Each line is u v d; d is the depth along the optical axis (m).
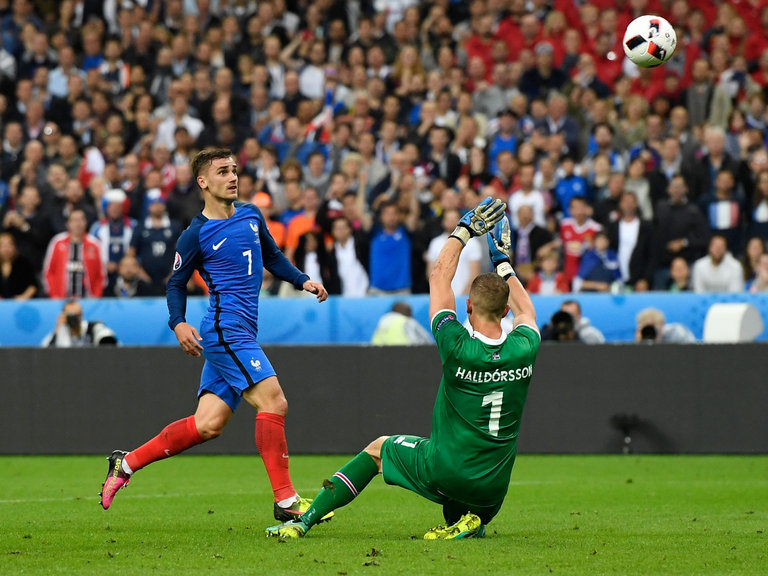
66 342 49.12
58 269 54.81
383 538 22.48
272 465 23.66
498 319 20.75
